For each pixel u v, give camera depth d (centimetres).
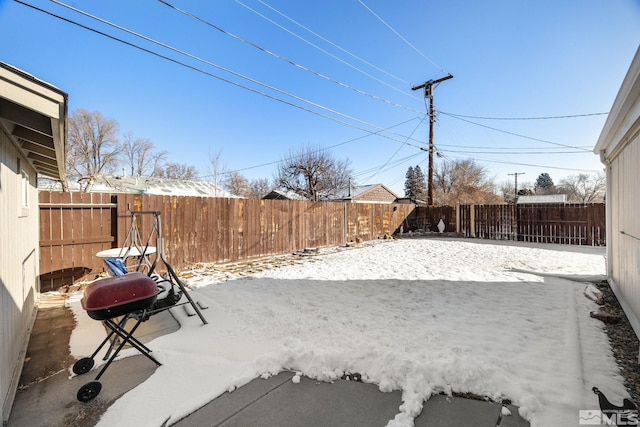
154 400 190
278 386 207
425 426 167
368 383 210
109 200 512
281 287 479
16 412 183
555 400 183
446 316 341
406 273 582
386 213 1225
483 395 193
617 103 299
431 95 1331
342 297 422
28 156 329
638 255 310
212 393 197
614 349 259
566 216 1020
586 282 505
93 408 186
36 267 404
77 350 264
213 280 527
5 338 198
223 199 688
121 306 211
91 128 2233
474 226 1234
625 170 379
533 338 278
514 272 586
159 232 345
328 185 2138
